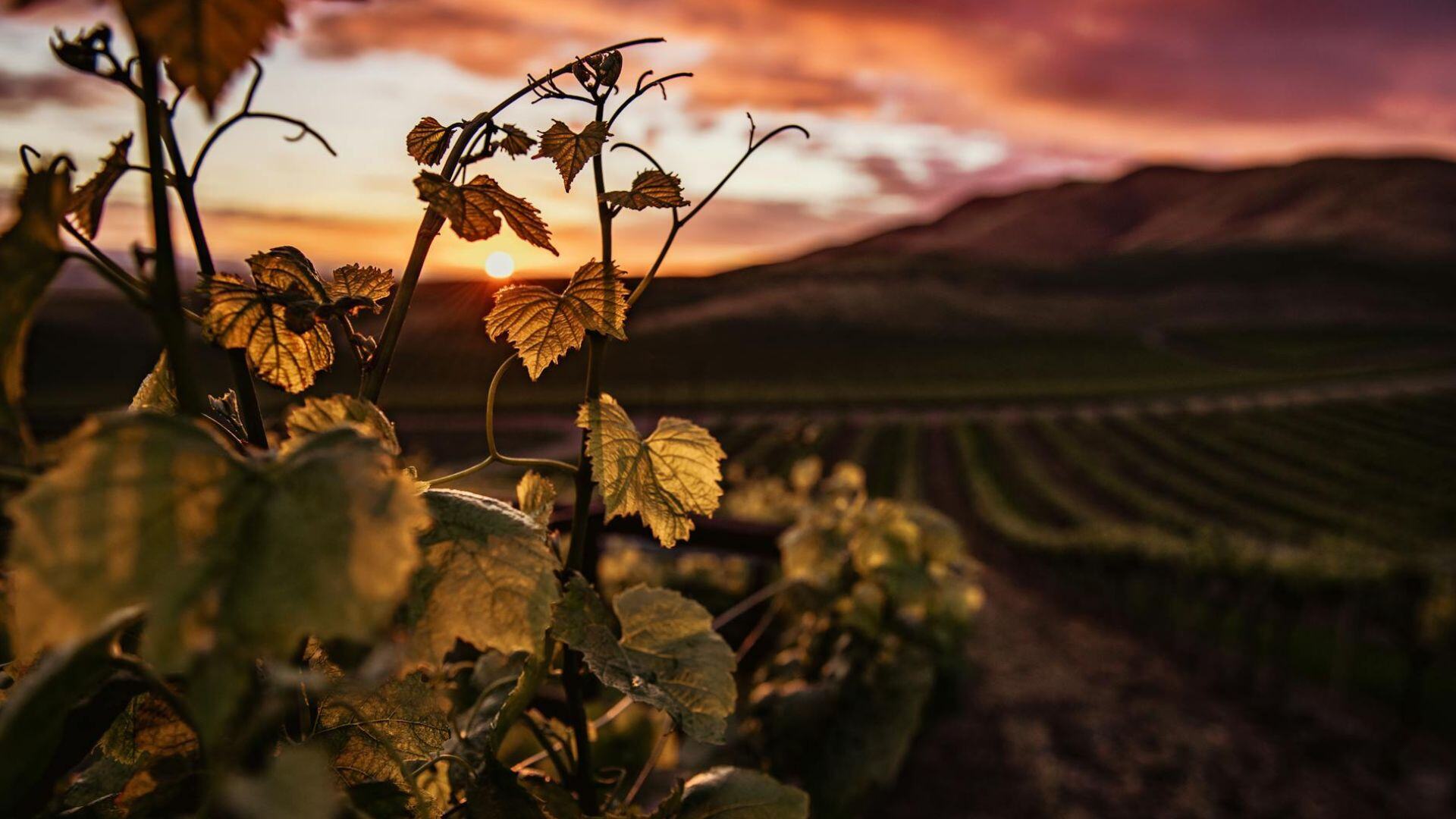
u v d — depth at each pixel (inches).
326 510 17.6
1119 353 4377.5
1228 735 281.4
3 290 18.4
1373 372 3622.0
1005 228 7593.5
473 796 29.4
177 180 24.1
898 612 100.8
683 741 95.1
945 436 2428.6
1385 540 1101.1
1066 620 534.6
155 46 17.0
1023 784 221.3
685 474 36.3
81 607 15.5
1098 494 1604.3
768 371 3836.1
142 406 28.9
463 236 27.7
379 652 19.8
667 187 34.1
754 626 134.3
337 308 26.1
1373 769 260.5
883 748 91.4
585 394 35.3
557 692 57.9
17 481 18.3
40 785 20.9
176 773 23.4
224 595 16.1
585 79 32.5
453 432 2047.2
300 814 14.2
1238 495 1585.9
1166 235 6983.3
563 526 70.9
